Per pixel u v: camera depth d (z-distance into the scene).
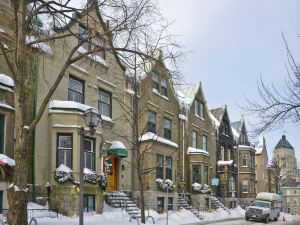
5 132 21.31
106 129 30.59
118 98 30.41
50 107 25.67
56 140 25.48
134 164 31.09
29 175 23.92
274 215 40.62
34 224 19.19
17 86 13.94
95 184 26.39
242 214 49.25
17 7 14.65
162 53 20.70
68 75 27.48
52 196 24.78
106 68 31.36
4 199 20.58
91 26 18.42
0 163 20.23
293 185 127.56
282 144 91.88
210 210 45.03
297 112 12.86
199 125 47.50
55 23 18.44
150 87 35.97
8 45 20.73
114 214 27.42
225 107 56.97
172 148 37.97
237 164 60.38
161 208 35.56
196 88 47.91
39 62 24.91
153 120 36.84
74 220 22.80
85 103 28.92
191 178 43.75
